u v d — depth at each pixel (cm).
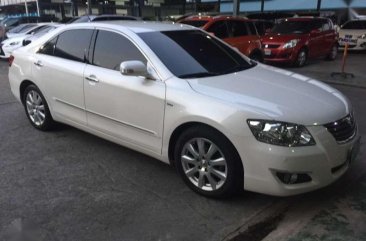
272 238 317
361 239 314
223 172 360
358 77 1071
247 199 377
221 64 449
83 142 530
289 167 324
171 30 472
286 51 1267
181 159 387
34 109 573
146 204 370
